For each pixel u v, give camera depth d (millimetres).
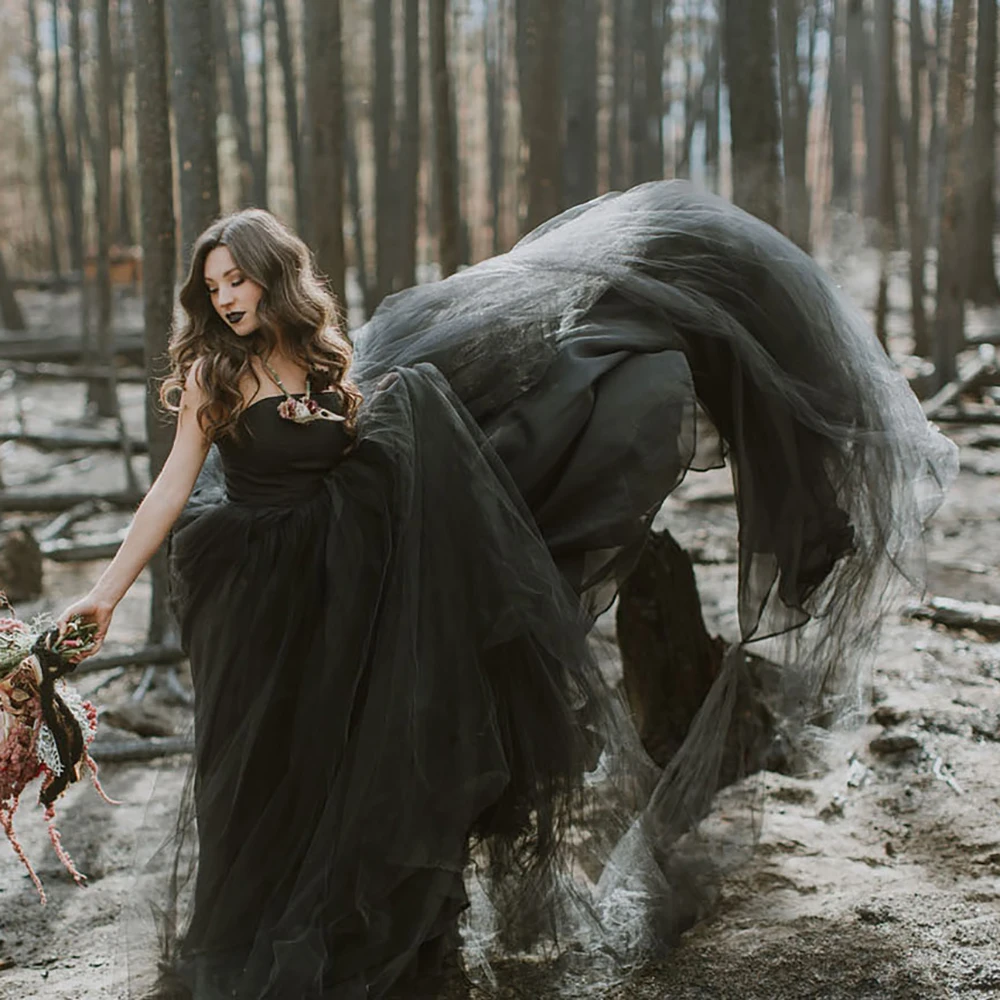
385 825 2613
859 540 3400
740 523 3330
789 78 9992
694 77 20953
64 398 12562
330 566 2689
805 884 3252
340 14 6012
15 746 2584
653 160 14891
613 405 2883
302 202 11562
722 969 2879
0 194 25156
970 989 2734
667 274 3229
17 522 7938
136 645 5527
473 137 24312
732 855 3309
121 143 13000
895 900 3102
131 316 16766
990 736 4137
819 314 3309
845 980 2793
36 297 18984
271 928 2623
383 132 11938
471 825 2773
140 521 2607
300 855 2689
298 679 2719
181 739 3268
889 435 3338
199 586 2789
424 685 2662
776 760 3990
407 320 3203
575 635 2762
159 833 3047
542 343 2973
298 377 2734
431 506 2725
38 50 18906
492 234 17547
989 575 6023
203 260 2658
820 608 3498
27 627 2623
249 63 20828
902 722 4246
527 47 6066
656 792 3297
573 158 8328
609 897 3051
